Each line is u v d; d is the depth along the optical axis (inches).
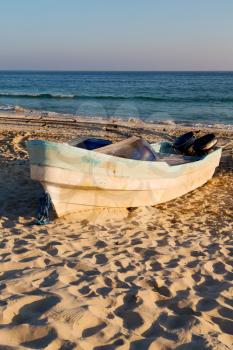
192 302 168.6
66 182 275.0
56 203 280.2
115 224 285.1
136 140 339.9
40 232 257.1
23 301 153.5
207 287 189.5
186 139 449.7
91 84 3280.0
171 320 152.8
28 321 140.3
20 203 318.0
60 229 265.7
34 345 124.6
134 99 1627.7
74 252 223.9
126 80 4247.0
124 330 140.0
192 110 1280.8
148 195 333.7
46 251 222.7
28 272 187.6
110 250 230.2
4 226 268.2
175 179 356.5
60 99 1603.1
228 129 872.3
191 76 5979.3
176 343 134.6
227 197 381.1
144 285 184.7
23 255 213.3
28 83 3454.7
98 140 343.6
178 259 222.1
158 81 3956.7
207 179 431.5
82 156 273.6
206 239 263.3
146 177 320.8
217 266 216.7
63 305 151.7
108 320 145.3
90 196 294.5
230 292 182.4
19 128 779.4
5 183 372.2
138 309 158.1
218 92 2208.4
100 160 283.4
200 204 357.7
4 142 591.2
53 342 125.8
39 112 1134.4
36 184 370.3
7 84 3225.9
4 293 161.0
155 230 278.4
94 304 157.0
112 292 171.9
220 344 134.3
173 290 181.6
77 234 257.0
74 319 141.6
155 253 229.5
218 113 1207.6
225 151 605.9
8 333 129.2
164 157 435.8
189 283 192.2
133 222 292.5
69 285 175.0
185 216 320.5
